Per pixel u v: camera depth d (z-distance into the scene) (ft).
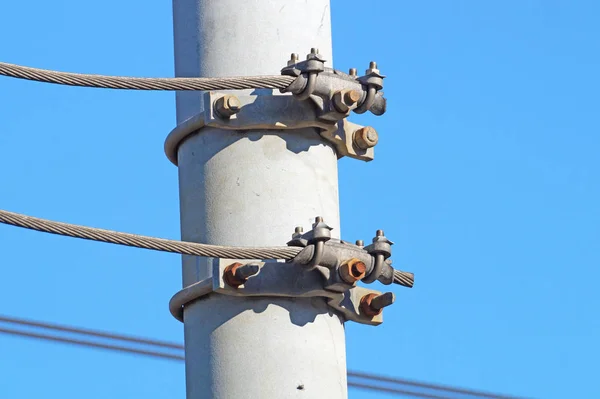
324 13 70.23
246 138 67.10
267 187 66.59
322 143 68.13
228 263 65.16
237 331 65.36
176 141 69.10
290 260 64.23
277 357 65.05
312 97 66.64
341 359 66.90
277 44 68.59
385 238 66.28
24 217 61.93
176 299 67.26
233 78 65.98
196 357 66.23
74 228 62.39
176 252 63.26
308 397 64.90
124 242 62.85
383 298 67.67
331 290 65.57
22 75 64.28
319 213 66.95
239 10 68.85
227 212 66.54
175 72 70.13
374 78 67.77
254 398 64.64
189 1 70.03
